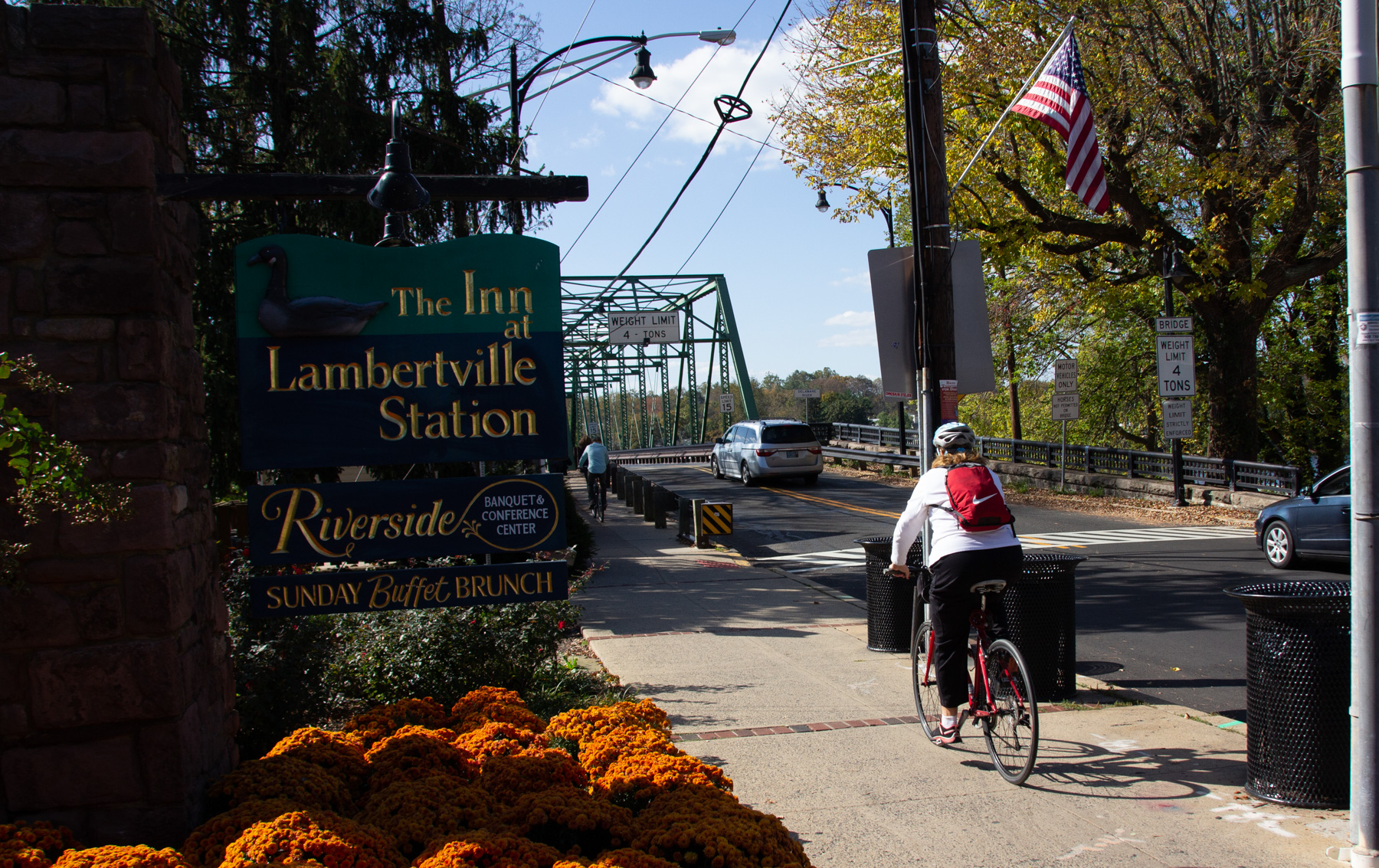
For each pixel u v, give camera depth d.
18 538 3.38
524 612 6.59
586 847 3.52
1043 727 6.13
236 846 3.07
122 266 3.47
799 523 20.50
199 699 3.75
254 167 13.66
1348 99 4.34
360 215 12.96
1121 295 23.44
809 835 4.49
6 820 3.38
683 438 102.69
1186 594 11.58
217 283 12.05
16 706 3.39
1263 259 22.14
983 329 9.19
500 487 4.45
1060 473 25.45
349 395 4.33
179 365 3.73
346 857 3.09
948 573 5.31
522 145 15.93
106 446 3.44
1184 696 7.35
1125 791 4.98
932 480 5.42
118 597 3.43
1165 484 22.27
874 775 5.30
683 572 14.29
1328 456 28.88
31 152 3.45
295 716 5.25
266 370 4.28
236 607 5.45
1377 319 4.22
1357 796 4.13
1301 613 4.72
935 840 4.42
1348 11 4.35
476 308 4.42
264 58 13.44
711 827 3.28
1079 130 9.46
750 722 6.35
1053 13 18.84
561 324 4.45
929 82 8.88
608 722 4.70
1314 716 4.70
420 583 4.41
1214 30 19.05
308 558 4.33
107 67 3.52
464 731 4.61
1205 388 29.34
